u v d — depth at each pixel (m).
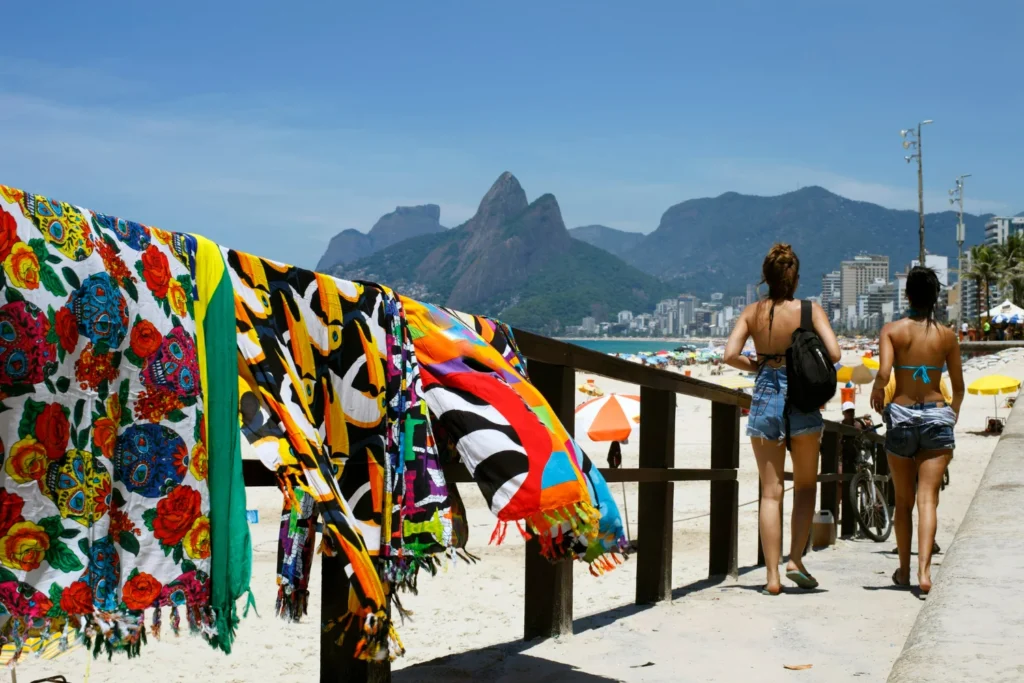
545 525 2.78
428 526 2.80
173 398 2.05
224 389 2.18
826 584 6.22
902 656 2.20
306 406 2.39
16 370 1.73
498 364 3.05
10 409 1.74
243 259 2.33
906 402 5.95
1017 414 8.32
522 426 2.87
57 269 1.83
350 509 2.56
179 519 2.04
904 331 5.97
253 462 2.47
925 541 5.82
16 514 1.75
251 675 4.33
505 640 5.19
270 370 2.31
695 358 120.00
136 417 1.98
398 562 2.67
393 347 2.78
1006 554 3.23
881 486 11.48
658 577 5.30
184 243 2.16
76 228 1.88
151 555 1.99
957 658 2.12
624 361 4.49
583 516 2.81
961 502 14.21
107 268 1.93
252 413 2.24
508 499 2.75
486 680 3.58
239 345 2.26
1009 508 4.06
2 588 1.72
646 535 5.32
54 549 1.80
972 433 26.30
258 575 7.89
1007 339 67.88
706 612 5.05
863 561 7.68
